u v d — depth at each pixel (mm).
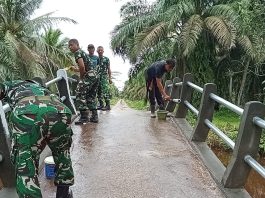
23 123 2963
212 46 18953
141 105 16016
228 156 13008
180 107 7969
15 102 3129
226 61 19688
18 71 18281
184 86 7891
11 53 17781
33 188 2938
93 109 7801
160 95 8469
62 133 3137
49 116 3002
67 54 24969
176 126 7543
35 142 3018
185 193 4035
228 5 17672
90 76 7438
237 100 20188
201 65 19000
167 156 5375
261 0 11664
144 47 17500
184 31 16891
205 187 4211
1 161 3861
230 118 17344
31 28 20891
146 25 18922
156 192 4047
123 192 4031
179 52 17797
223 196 3973
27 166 2953
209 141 13453
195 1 18125
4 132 3871
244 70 19094
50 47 24125
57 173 3393
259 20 11898
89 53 9836
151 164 4988
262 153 12680
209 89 5820
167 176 4535
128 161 5102
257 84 19922
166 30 17625
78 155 5371
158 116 8258
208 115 5855
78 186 4184
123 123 7820
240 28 15578
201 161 5152
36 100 3057
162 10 18516
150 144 6039
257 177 9953
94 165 4922
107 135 6656
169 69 8070
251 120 3938
